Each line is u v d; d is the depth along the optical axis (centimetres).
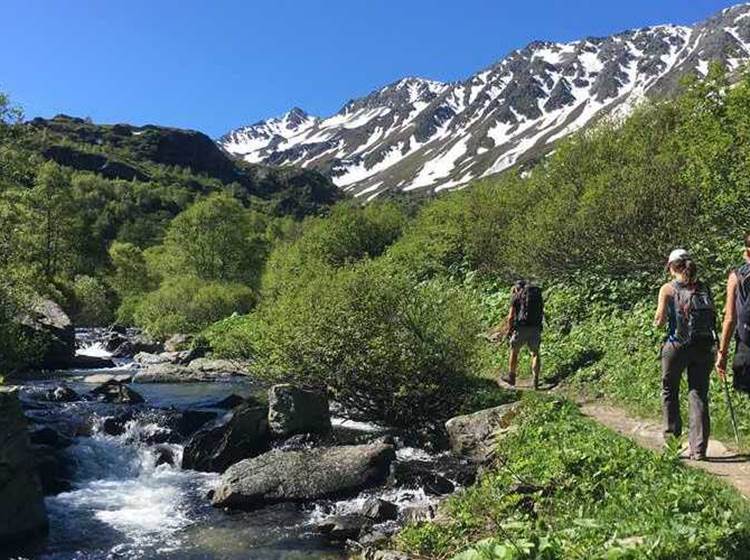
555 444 957
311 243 3994
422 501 1014
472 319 1538
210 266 6700
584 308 1853
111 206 13338
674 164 1742
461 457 1195
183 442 1421
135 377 2420
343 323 1450
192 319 4234
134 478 1252
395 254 3061
